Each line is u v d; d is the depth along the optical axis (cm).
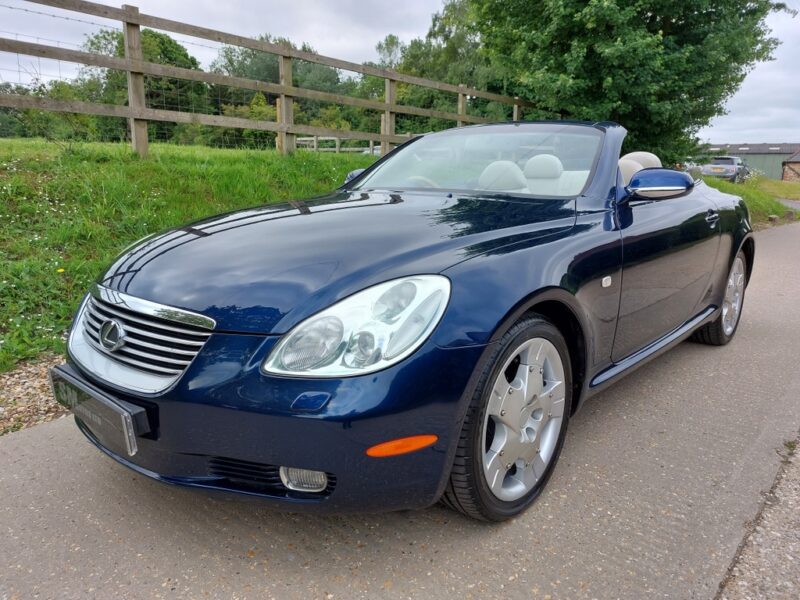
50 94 602
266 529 209
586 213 262
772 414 306
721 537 205
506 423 203
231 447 174
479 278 193
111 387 189
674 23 1116
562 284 216
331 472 170
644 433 284
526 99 1262
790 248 952
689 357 398
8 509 219
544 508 222
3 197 511
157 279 201
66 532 206
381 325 173
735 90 1201
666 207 317
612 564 192
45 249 457
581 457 260
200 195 607
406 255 195
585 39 1077
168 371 182
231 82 704
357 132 859
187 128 1037
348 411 165
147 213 530
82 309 233
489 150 325
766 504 225
